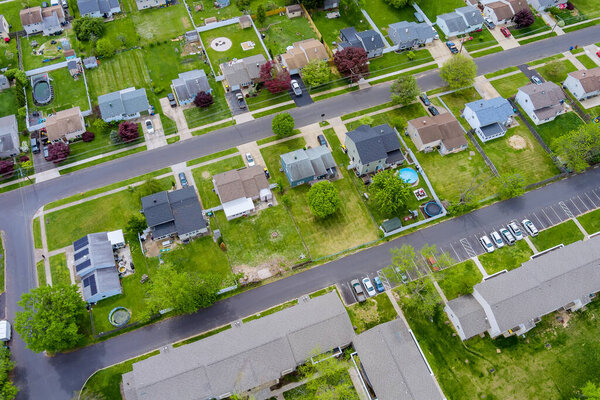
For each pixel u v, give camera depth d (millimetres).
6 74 117188
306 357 73312
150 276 86750
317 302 79375
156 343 79812
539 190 99312
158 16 134625
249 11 136250
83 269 84312
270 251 90250
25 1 137500
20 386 75562
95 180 100812
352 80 118250
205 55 124125
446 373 76000
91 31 127625
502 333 79625
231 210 92938
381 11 137000
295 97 116188
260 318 78375
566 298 79250
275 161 103312
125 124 106188
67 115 107312
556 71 118562
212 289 80750
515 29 132875
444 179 100250
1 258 89562
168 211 90688
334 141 107062
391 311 82562
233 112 112938
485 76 121000
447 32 129375
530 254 89562
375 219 94562
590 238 87312
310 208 92000
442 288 85250
